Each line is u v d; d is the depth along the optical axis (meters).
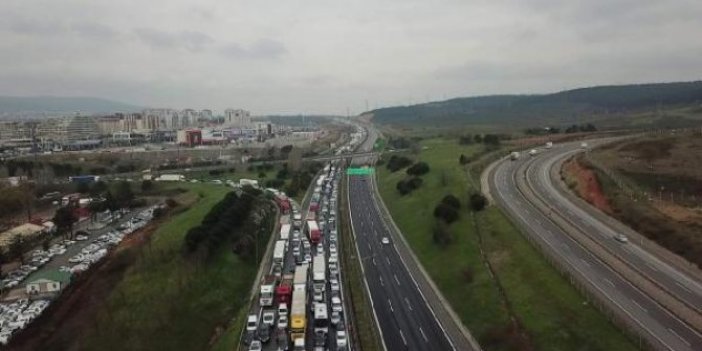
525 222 100.88
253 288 92.44
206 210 135.38
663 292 69.12
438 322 72.38
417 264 96.62
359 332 69.75
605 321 62.34
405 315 74.75
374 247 108.69
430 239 102.88
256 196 152.88
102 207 160.88
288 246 111.00
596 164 131.62
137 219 153.62
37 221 150.38
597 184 118.00
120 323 77.94
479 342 65.62
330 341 69.12
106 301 86.19
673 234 86.19
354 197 163.75
